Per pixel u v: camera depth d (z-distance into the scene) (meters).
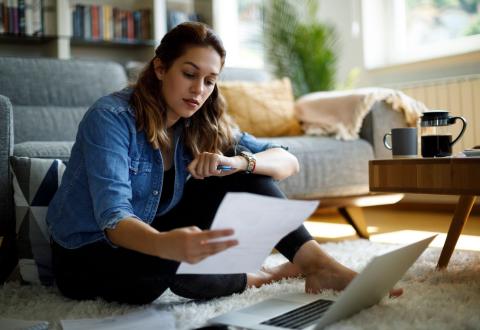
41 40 3.48
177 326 1.02
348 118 2.48
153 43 3.68
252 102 2.73
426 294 1.19
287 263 1.42
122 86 2.75
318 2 4.07
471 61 3.09
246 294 1.26
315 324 0.94
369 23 3.75
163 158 1.25
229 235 0.83
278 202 0.84
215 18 3.90
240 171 1.25
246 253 0.92
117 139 1.09
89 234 1.17
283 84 2.90
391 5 3.72
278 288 1.29
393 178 1.37
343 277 1.17
